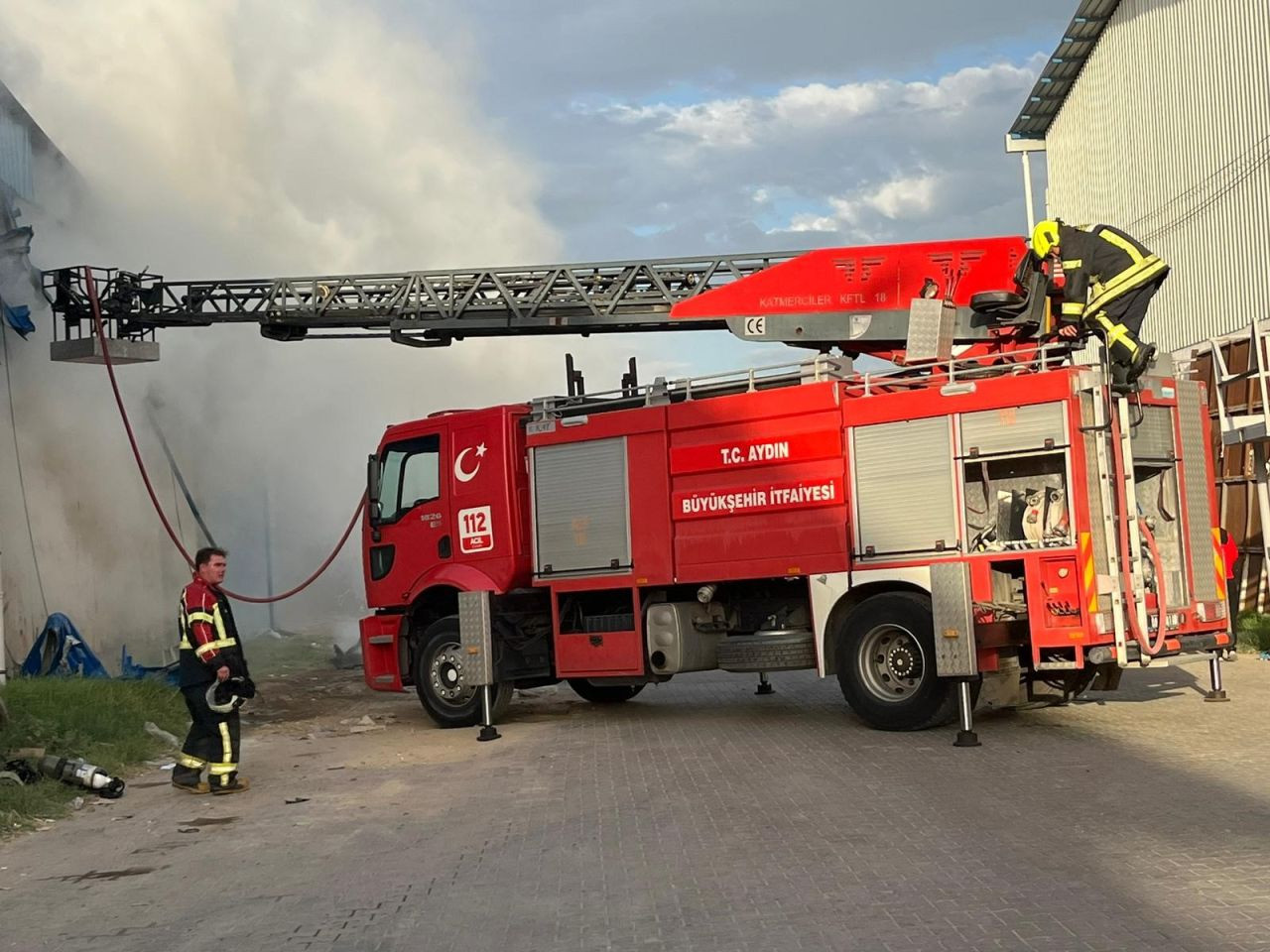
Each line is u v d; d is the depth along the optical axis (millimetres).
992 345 12406
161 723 12414
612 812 7660
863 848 6328
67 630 15039
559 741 11016
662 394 11625
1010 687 10250
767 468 10852
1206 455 10578
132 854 7453
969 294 13000
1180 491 10273
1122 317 9812
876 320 13430
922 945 4734
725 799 7816
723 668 11266
